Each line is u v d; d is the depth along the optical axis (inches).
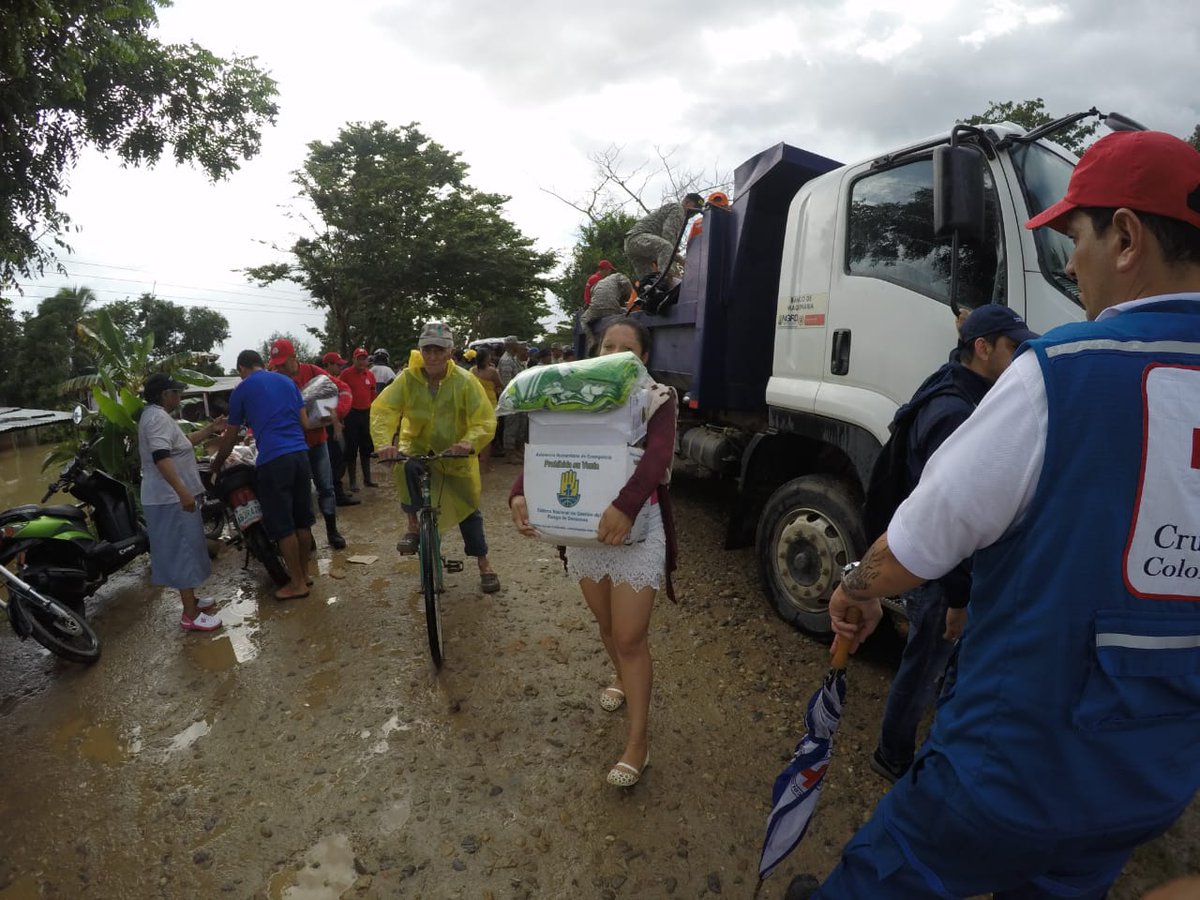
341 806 107.7
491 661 150.1
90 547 176.7
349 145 1368.1
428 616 143.3
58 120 427.5
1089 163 46.5
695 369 192.7
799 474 171.3
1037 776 43.1
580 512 97.7
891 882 51.4
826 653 149.6
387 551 227.5
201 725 130.6
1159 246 43.7
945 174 108.0
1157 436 40.0
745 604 173.8
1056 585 41.4
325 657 155.0
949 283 125.0
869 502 101.0
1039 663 42.3
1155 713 41.6
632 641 105.1
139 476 234.4
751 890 91.9
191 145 517.0
